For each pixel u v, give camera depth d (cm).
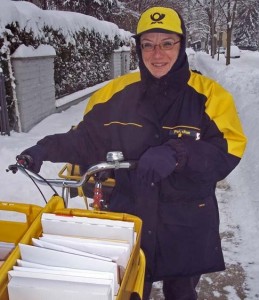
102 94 201
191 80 185
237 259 335
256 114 829
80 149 200
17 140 636
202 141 171
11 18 696
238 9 3325
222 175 173
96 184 191
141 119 185
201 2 4081
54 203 167
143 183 165
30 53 738
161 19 175
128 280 138
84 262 131
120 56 1978
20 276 122
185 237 186
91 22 1434
